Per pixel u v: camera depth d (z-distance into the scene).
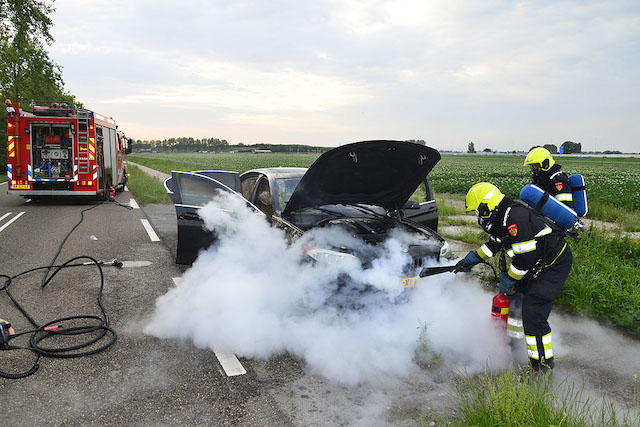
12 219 10.86
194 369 3.55
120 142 18.47
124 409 2.97
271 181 5.57
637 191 17.34
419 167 4.81
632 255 6.80
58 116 13.63
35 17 35.38
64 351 3.79
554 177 4.72
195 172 5.76
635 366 3.67
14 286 5.56
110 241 8.36
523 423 2.57
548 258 3.39
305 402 3.10
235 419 2.88
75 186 13.62
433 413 2.97
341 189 5.03
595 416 2.89
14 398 3.08
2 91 35.62
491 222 3.65
